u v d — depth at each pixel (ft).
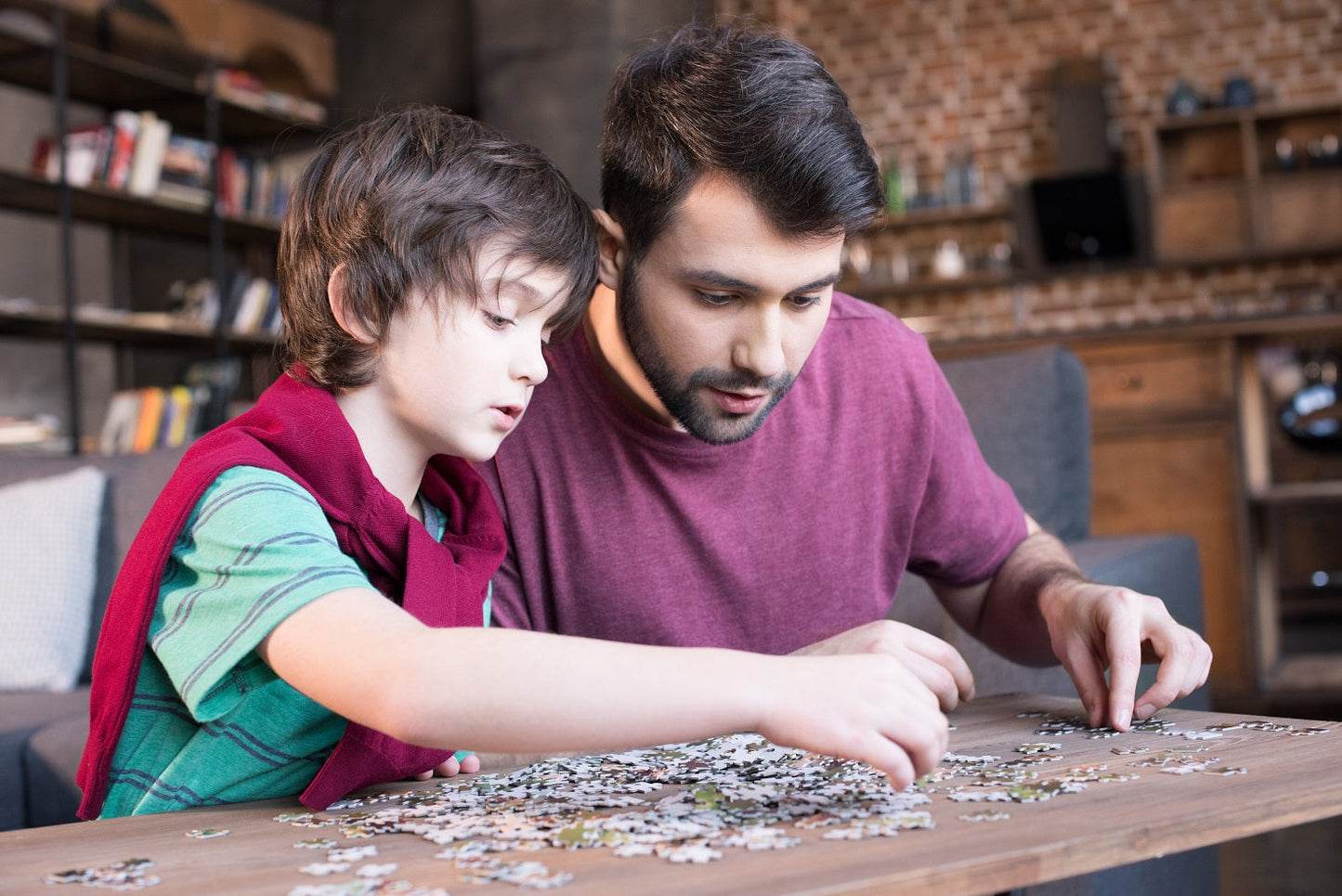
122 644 2.70
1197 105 20.79
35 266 16.81
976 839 1.94
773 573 4.02
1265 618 12.80
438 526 3.30
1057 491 6.50
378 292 2.74
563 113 17.56
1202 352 12.07
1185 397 12.12
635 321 3.24
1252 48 21.06
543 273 2.82
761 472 3.98
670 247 2.98
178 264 18.40
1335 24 20.57
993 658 5.18
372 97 20.39
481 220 2.72
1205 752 2.53
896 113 22.95
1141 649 3.29
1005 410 6.57
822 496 4.03
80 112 17.12
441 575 2.91
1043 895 4.10
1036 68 22.17
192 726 2.84
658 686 2.18
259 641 2.44
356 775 2.55
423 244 2.71
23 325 14.69
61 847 2.27
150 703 2.81
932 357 4.29
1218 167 20.97
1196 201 20.47
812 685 2.23
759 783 2.44
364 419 2.92
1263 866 7.90
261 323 17.12
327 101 20.06
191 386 16.51
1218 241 20.38
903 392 4.12
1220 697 11.85
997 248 22.40
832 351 4.12
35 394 16.30
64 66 15.14
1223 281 21.24
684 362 3.11
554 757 3.48
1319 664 12.69
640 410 3.91
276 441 2.80
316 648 2.33
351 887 1.89
